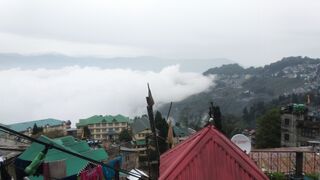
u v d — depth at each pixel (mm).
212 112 10672
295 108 65688
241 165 9508
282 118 67562
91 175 18109
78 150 21781
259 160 21109
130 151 40625
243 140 17047
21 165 16875
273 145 69938
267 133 70812
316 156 22719
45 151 7426
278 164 20719
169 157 11203
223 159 9547
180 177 9258
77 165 18328
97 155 21547
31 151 17781
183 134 56406
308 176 19156
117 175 11281
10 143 24000
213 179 9297
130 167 38344
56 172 14492
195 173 9359
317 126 60875
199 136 9992
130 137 88875
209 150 9641
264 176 9484
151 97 12320
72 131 76562
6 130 6609
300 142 63469
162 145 17422
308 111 69688
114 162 20703
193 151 9617
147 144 14992
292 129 65062
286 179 18750
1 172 9898
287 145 66125
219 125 13008
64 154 18672
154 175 13320
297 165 18969
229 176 9359
